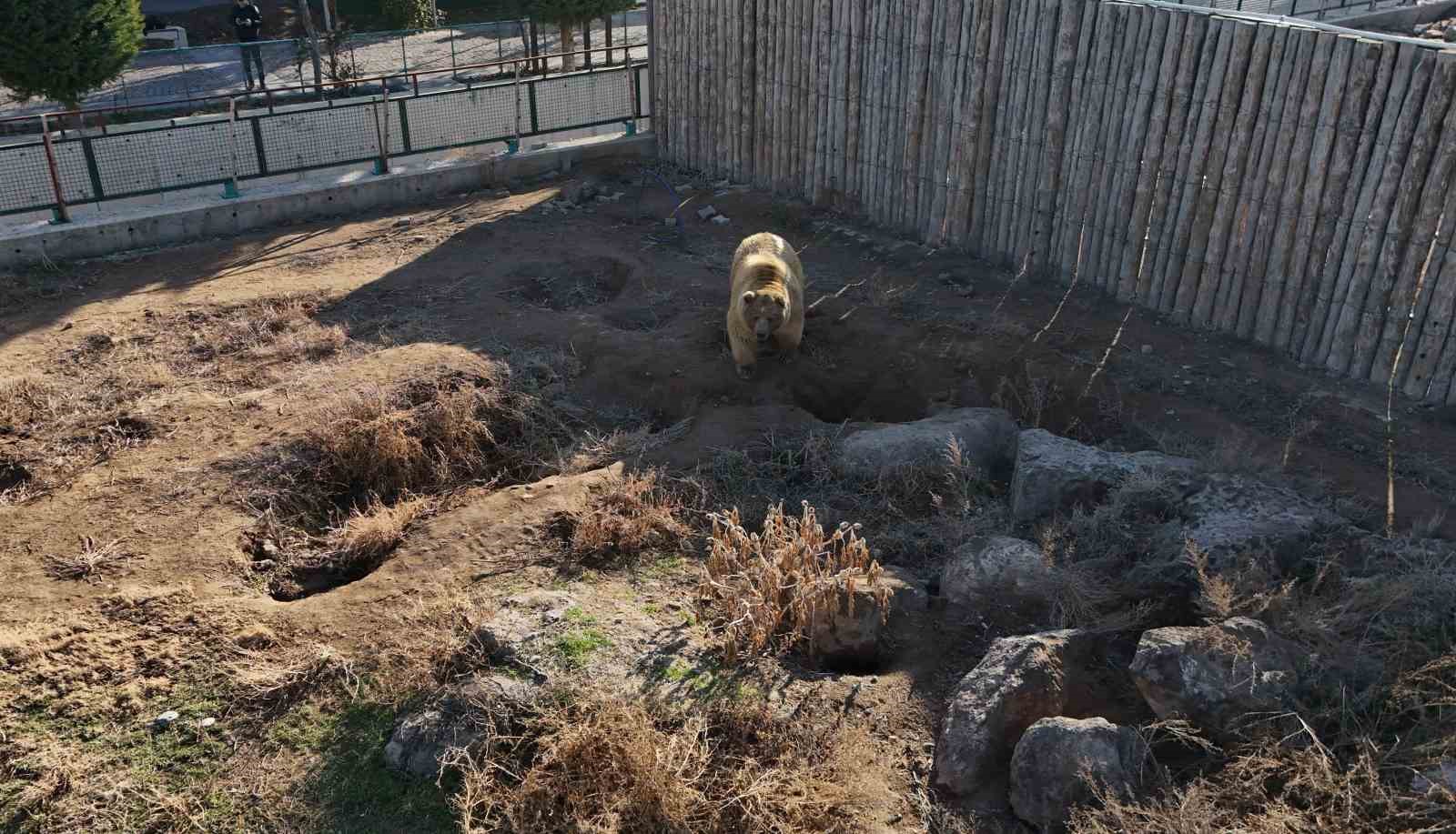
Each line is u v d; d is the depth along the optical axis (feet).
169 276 42.63
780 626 22.53
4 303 39.75
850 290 40.34
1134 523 24.16
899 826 18.04
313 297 39.81
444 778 18.97
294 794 18.95
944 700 20.54
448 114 52.95
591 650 21.20
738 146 53.01
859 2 44.11
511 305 39.19
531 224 48.08
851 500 27.50
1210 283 35.45
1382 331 31.48
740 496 27.58
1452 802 16.14
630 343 35.58
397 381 32.68
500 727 19.62
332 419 30.04
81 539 25.64
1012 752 18.92
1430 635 19.67
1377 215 30.58
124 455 29.35
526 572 24.38
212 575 24.57
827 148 48.16
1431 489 26.81
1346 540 22.41
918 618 22.71
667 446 29.94
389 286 40.88
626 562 24.93
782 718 19.95
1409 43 29.19
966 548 24.18
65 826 18.39
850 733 19.48
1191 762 18.34
